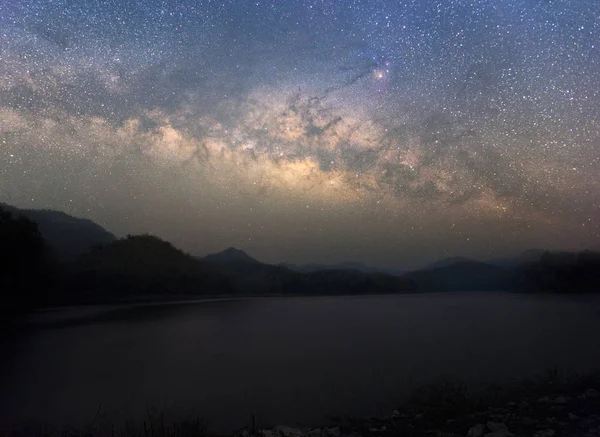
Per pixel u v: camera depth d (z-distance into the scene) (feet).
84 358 42.29
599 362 39.24
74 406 27.07
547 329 60.85
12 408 26.66
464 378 33.50
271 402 27.81
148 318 79.25
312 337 55.93
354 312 92.32
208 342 51.47
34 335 57.77
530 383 29.91
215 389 31.17
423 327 65.16
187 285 155.63
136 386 31.83
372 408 26.73
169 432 21.30
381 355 43.78
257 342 52.42
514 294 134.92
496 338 54.08
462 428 21.12
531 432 19.58
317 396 29.17
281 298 147.74
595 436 18.40
